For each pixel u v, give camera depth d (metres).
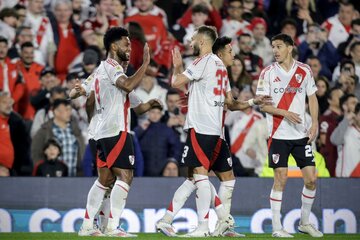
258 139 42.53
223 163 27.55
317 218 35.59
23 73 44.44
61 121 40.75
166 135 41.03
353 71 47.50
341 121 43.19
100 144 26.33
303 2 50.31
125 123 26.16
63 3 46.56
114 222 26.23
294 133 28.42
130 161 26.08
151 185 35.59
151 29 47.28
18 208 35.56
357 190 35.78
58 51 46.22
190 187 27.09
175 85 26.06
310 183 28.58
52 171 39.34
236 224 35.28
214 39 26.86
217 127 26.42
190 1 49.28
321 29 49.72
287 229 35.34
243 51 47.09
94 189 26.72
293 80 28.42
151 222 35.47
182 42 47.81
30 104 43.84
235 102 27.69
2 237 26.84
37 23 46.28
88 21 47.16
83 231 26.58
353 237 28.91
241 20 48.81
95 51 44.47
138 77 25.11
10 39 45.56
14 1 46.81
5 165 40.84
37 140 40.62
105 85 26.06
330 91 44.25
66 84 43.84
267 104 27.67
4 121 40.97
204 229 26.45
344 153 42.66
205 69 26.31
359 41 49.59
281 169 28.47
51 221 35.66
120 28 26.73
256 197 35.47
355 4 50.62
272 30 49.69
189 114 26.53
